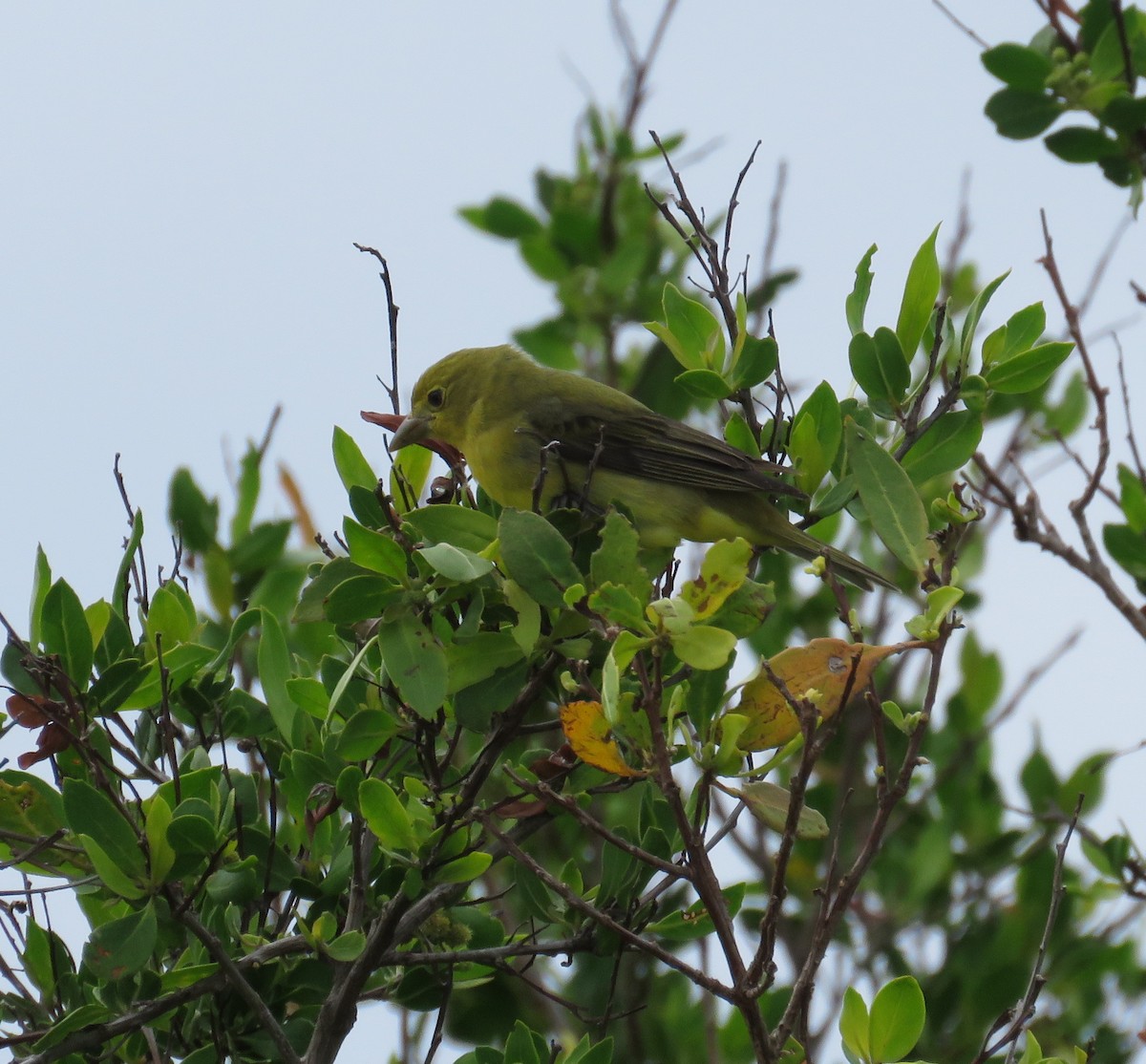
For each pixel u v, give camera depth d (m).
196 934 8.66
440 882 8.93
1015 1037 7.96
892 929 14.34
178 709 10.85
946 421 11.08
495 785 12.41
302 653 12.70
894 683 15.16
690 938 9.93
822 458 11.62
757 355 11.51
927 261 11.00
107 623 10.41
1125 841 13.12
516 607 8.82
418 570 8.86
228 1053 9.64
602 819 14.09
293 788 10.12
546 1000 13.43
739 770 7.82
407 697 8.58
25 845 9.61
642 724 7.80
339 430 10.55
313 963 9.70
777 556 16.20
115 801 8.84
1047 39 13.45
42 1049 8.72
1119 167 13.03
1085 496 10.80
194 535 13.25
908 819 15.23
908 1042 8.18
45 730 9.49
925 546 8.55
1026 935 14.05
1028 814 13.36
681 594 7.57
